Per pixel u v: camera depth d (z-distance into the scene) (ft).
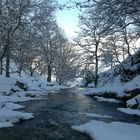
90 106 64.69
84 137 32.37
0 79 91.09
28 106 60.03
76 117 46.19
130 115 51.11
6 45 80.38
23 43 86.43
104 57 142.72
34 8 88.22
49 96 92.73
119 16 39.01
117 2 37.99
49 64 194.29
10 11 80.94
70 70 207.72
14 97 73.61
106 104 69.67
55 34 197.16
